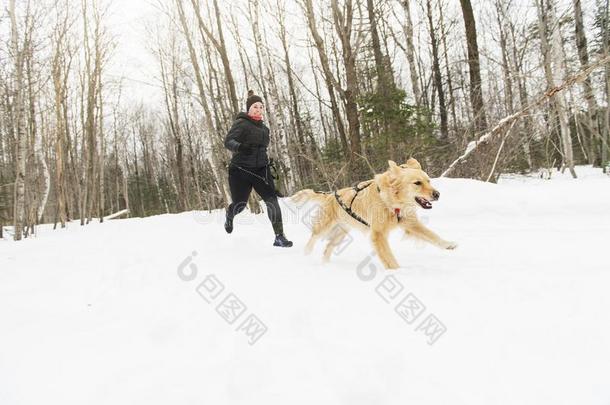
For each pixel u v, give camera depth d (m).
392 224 4.02
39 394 1.81
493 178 9.54
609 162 14.69
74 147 19.78
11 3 10.33
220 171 12.41
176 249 5.31
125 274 3.95
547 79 9.05
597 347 1.83
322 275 3.58
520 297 2.51
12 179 16.83
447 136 12.18
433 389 1.64
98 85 17.70
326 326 2.36
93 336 2.47
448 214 6.32
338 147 14.16
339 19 10.10
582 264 3.15
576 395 1.51
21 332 2.60
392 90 10.92
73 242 7.22
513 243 4.22
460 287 2.82
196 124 20.64
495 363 1.79
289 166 13.16
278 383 1.77
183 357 2.10
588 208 5.60
